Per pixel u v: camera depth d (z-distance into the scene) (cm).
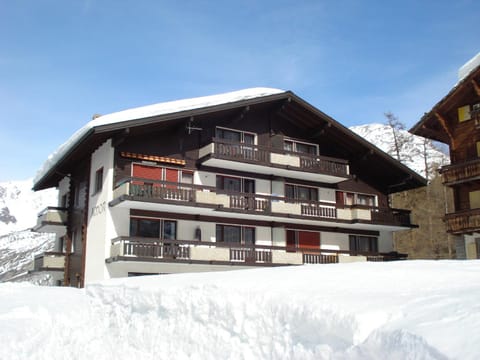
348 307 637
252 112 2772
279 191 2788
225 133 2684
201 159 2523
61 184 3073
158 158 2433
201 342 811
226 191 2505
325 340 619
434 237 4500
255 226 2683
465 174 2636
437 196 4594
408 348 513
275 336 693
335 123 2823
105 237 2286
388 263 1051
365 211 2927
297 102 2717
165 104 2898
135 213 2364
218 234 2575
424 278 804
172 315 921
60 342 1043
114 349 977
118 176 2345
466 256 2669
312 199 2941
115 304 1116
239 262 2441
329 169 2862
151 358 882
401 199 4900
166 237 2427
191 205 2362
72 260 2688
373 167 3128
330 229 2938
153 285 1059
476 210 2547
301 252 2684
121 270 2292
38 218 3033
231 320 787
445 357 473
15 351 972
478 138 2688
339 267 1023
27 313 1134
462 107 2780
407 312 595
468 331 505
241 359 712
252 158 2603
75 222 2734
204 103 2745
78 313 1157
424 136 2956
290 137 2891
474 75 2542
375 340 558
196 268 2416
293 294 737
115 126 2217
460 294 644
